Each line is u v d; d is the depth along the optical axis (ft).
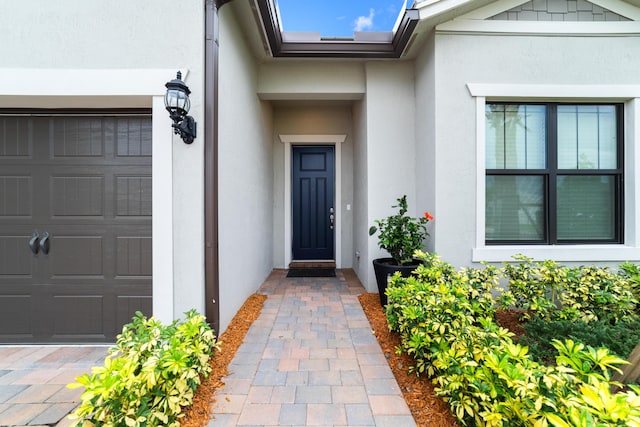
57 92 7.75
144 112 8.65
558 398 3.61
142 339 5.73
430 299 6.52
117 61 7.78
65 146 8.70
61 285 8.68
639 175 10.48
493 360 4.31
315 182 18.13
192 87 7.80
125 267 8.70
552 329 7.30
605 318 7.88
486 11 10.44
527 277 9.11
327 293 12.85
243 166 10.99
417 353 6.28
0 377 6.98
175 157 7.80
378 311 10.62
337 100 14.69
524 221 11.00
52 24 7.77
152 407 4.87
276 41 11.46
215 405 5.76
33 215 8.68
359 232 15.16
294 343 8.31
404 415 5.48
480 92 10.48
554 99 10.71
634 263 10.44
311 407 5.71
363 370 6.97
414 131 12.87
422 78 11.82
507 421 3.93
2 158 8.69
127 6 7.79
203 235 7.86
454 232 10.62
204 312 7.86
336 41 12.17
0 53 7.73
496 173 10.81
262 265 14.30
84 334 8.68
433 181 10.80
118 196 8.70
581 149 10.99
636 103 10.57
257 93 13.23
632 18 10.57
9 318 8.67
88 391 4.36
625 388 5.14
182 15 7.79
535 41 10.58
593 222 10.98
